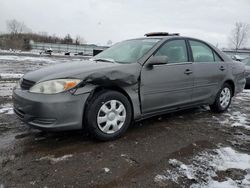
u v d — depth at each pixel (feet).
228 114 15.43
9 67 42.24
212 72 14.21
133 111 10.87
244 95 22.66
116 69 10.18
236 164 8.83
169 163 8.69
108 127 10.16
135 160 8.79
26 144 9.75
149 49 11.69
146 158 8.98
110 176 7.72
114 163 8.50
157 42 12.17
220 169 8.44
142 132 11.59
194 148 10.03
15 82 25.13
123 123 10.62
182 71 12.42
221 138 11.27
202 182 7.64
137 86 10.75
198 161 8.95
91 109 9.60
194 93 13.35
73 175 7.66
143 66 10.96
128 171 8.05
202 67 13.57
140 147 9.88
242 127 12.91
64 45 168.86
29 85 9.66
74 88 9.14
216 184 7.55
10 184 7.10
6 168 7.92
